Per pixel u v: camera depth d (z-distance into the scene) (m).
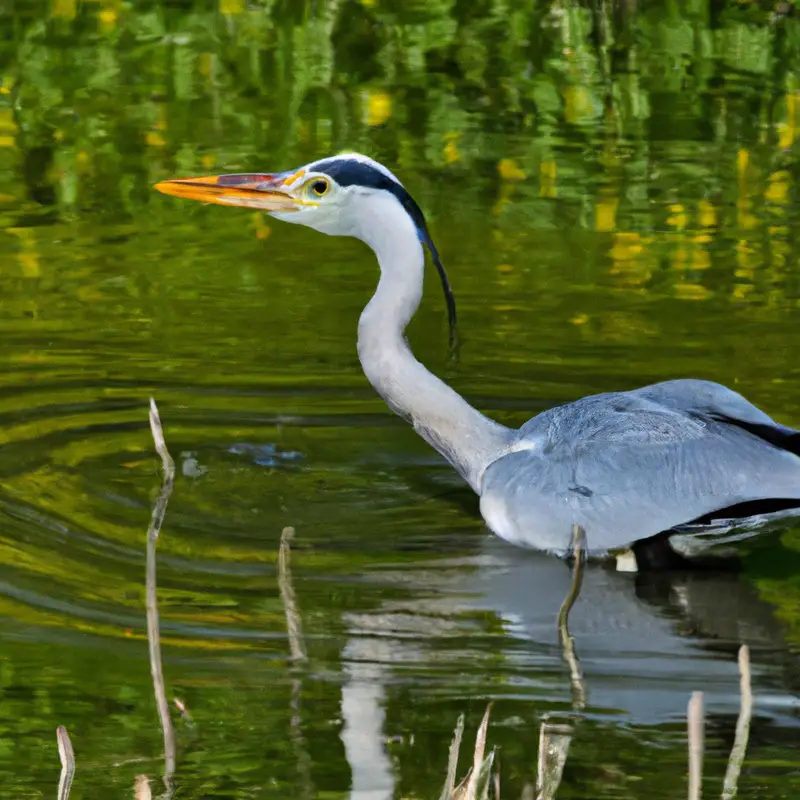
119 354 13.25
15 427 11.73
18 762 7.38
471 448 10.77
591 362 13.08
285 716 7.81
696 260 15.54
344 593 9.31
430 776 7.31
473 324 13.95
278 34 23.72
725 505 9.97
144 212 17.03
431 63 22.78
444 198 17.55
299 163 18.66
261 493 10.81
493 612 9.16
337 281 15.09
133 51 22.98
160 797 7.09
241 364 13.15
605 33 24.09
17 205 17.11
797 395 12.22
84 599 9.02
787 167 18.59
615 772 7.34
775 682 8.33
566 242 16.12
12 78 21.72
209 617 8.88
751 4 25.08
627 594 9.52
